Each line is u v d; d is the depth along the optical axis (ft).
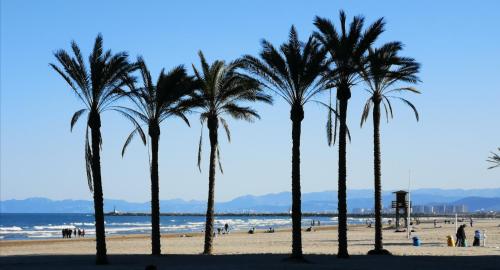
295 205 102.47
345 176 108.06
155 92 113.19
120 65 99.25
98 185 101.96
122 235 331.57
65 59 97.96
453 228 354.95
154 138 116.06
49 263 106.83
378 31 102.01
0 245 204.74
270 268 90.89
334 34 102.89
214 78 123.03
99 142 101.40
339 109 107.04
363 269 88.69
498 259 108.06
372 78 111.14
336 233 309.63
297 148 102.22
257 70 101.96
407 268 90.17
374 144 120.06
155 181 120.37
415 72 112.16
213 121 125.18
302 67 98.68
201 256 120.98
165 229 506.07
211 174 128.16
